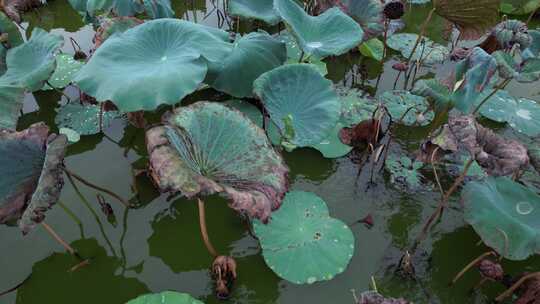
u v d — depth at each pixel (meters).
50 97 3.83
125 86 2.51
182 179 1.84
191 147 2.09
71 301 2.51
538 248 2.27
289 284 2.53
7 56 3.44
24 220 2.05
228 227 2.84
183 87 2.54
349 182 3.13
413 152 3.35
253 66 3.39
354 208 2.95
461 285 2.54
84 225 2.84
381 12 3.97
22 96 3.10
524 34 3.66
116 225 2.85
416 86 3.20
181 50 2.79
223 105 2.28
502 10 5.27
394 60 4.46
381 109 3.27
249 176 2.12
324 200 3.00
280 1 3.38
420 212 2.93
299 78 2.98
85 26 5.06
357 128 3.25
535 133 3.42
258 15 4.08
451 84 3.22
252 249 2.71
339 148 3.27
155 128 2.03
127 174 3.18
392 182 3.09
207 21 5.07
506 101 3.70
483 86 2.93
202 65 2.69
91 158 3.31
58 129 3.50
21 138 2.30
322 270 2.45
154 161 1.90
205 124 2.19
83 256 2.68
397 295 2.50
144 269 2.63
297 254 2.51
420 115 3.50
